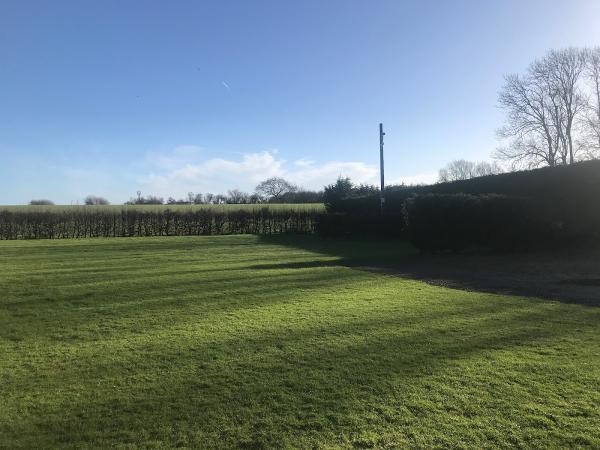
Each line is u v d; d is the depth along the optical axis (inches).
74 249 936.9
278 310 330.0
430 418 158.1
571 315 296.7
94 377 205.5
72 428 157.6
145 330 284.8
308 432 151.2
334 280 471.2
